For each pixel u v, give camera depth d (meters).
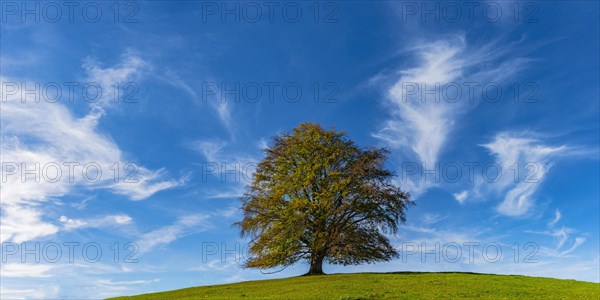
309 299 25.09
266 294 28.03
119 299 31.19
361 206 39.84
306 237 40.41
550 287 28.91
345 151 41.75
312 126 42.34
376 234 40.09
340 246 37.97
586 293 26.64
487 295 25.83
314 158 41.38
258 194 42.06
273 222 40.38
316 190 40.91
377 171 40.62
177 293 31.95
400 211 40.47
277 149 42.38
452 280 31.33
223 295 28.94
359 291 27.28
